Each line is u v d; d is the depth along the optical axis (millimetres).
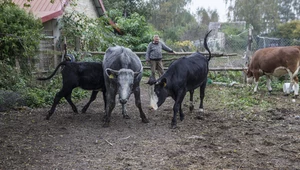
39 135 5992
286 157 4820
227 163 4590
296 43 15305
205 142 5531
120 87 5793
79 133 6129
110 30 16422
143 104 8875
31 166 4559
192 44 21969
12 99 8055
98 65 7145
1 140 5664
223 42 21531
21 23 9250
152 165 4559
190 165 4543
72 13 13023
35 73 10539
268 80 10344
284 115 7500
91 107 8523
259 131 6207
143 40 17625
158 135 5980
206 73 7371
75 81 6992
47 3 12625
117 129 6391
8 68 9164
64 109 8203
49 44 12023
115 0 23781
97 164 4625
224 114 7652
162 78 6277
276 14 42062
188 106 8453
